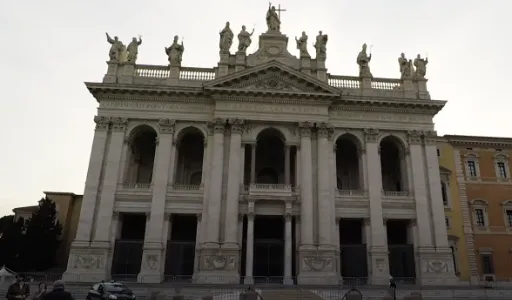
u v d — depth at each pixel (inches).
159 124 1670.8
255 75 1684.3
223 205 1573.6
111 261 1521.9
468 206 1945.1
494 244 1904.5
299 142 1670.8
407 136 1753.2
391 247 1652.3
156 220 1553.9
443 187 1958.7
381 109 1759.4
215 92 1662.2
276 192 1582.2
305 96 1681.8
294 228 1636.3
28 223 1877.5
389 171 1946.4
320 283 1478.8
